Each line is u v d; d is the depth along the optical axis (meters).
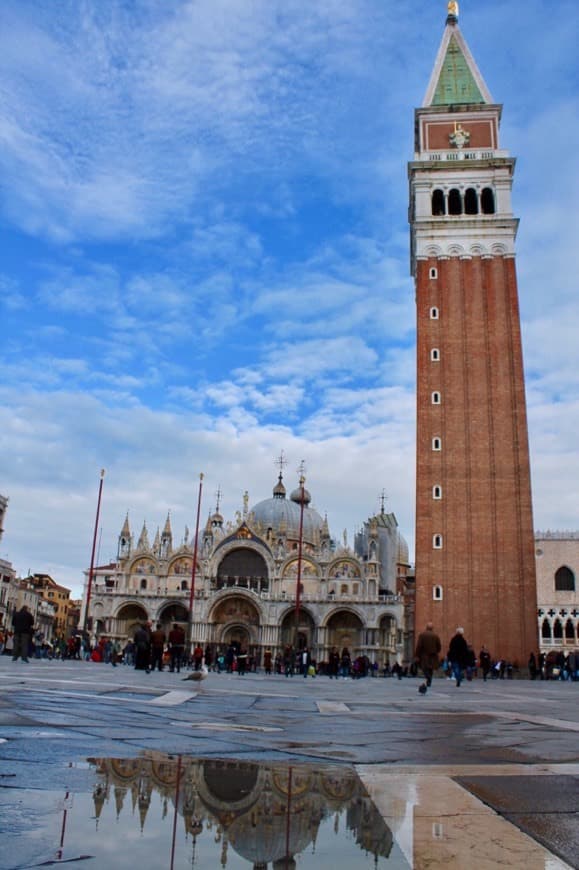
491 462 87.81
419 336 93.19
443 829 5.29
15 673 26.77
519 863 4.52
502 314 92.81
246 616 117.06
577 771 8.17
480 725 14.53
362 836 5.02
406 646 128.62
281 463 150.88
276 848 4.62
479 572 84.44
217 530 127.44
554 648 108.56
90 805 5.50
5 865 3.98
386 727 13.36
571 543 112.38
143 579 123.00
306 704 19.23
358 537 139.00
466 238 95.81
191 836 4.80
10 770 6.71
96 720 11.80
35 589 188.25
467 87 104.38
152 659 51.56
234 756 8.41
